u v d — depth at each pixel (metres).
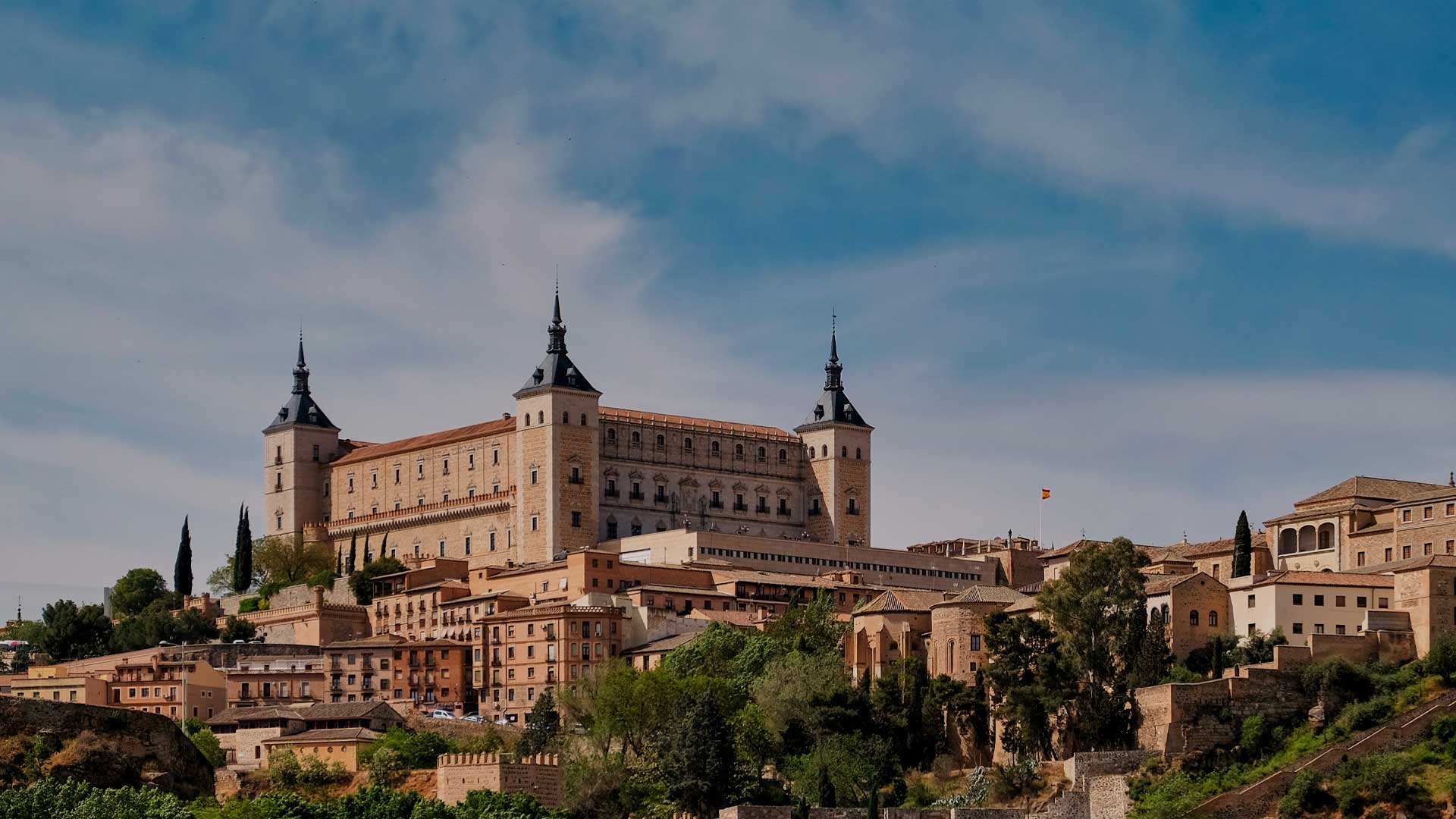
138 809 180.50
